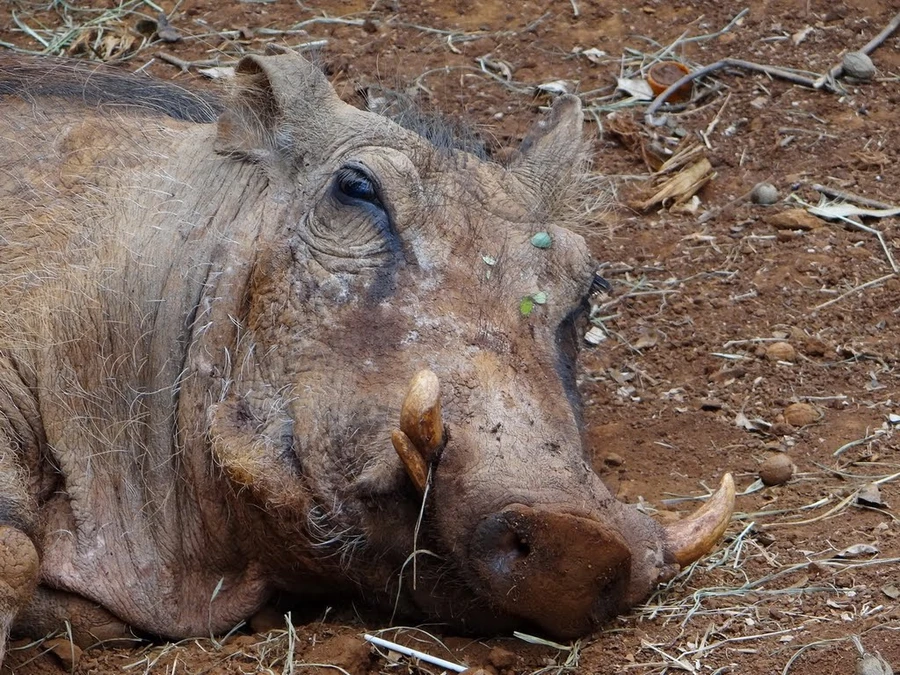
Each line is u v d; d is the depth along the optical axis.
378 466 11.84
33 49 23.16
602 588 11.58
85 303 13.25
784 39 24.47
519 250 12.77
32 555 12.10
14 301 13.25
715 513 12.70
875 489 15.01
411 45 23.92
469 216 12.80
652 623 12.52
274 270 12.89
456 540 11.39
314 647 12.45
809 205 20.95
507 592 11.32
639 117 22.73
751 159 22.06
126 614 13.08
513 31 24.52
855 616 12.55
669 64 23.56
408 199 12.63
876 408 17.00
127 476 13.28
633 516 12.34
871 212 20.73
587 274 13.11
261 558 13.05
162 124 14.55
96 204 13.67
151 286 13.29
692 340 18.62
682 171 21.67
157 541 13.25
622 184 21.70
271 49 14.28
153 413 13.26
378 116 13.45
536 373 12.14
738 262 20.03
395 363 12.12
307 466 12.24
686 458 16.44
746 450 16.50
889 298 19.08
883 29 24.73
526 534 11.16
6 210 13.65
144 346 13.27
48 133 14.23
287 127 13.45
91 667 12.68
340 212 12.84
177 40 23.61
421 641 12.38
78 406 13.22
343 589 12.98
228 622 13.20
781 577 13.43
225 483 12.90
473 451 11.45
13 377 13.07
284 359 12.56
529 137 14.57
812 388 17.53
